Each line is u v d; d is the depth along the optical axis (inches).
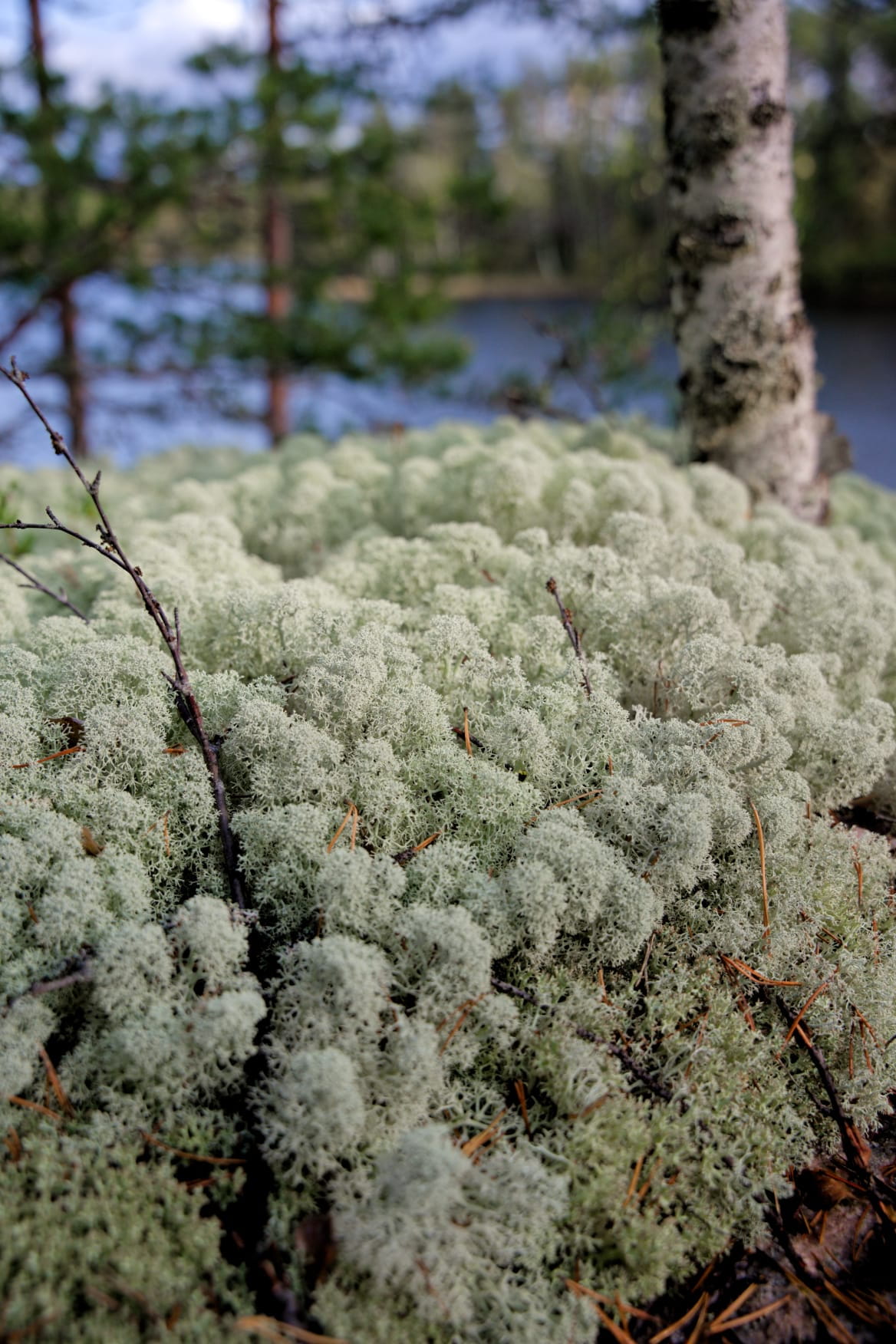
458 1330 20.8
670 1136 23.0
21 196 81.8
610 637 30.1
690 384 42.6
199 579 33.1
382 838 25.5
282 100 82.7
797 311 41.5
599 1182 22.0
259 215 96.4
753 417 41.7
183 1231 20.9
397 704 26.2
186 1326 20.0
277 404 95.3
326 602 30.0
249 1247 21.5
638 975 24.5
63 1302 19.9
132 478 54.5
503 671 28.0
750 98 39.0
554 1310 21.3
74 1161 21.3
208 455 60.5
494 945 23.5
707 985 24.7
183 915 23.0
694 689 27.6
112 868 23.9
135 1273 20.3
